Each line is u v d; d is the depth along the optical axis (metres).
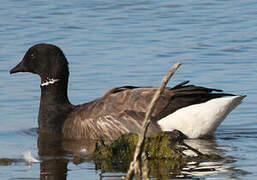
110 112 14.48
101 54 21.20
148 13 26.92
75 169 12.05
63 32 23.84
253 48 21.78
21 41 22.62
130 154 12.80
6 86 18.58
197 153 12.66
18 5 28.06
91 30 24.22
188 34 23.59
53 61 15.87
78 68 19.80
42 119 15.57
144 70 19.47
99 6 28.19
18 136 15.00
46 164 12.42
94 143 14.39
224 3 28.45
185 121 14.06
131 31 24.08
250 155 12.71
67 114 15.45
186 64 20.12
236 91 17.62
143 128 7.75
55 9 27.45
